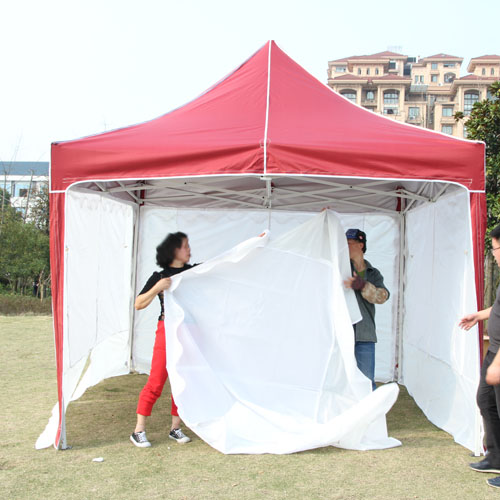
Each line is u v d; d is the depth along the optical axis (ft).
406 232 20.48
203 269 13.89
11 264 59.47
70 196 14.01
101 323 18.16
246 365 14.37
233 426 13.10
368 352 14.33
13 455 12.44
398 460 12.38
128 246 21.20
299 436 13.08
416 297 18.61
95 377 18.66
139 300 13.39
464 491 10.69
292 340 14.55
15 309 47.14
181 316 13.17
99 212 17.10
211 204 21.44
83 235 15.46
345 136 13.24
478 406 11.73
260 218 21.26
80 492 10.42
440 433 14.62
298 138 12.84
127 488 10.63
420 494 10.52
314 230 14.80
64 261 13.26
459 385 13.96
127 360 21.90
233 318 14.40
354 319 14.06
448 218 15.02
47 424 14.53
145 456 12.47
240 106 15.49
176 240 14.03
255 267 14.60
